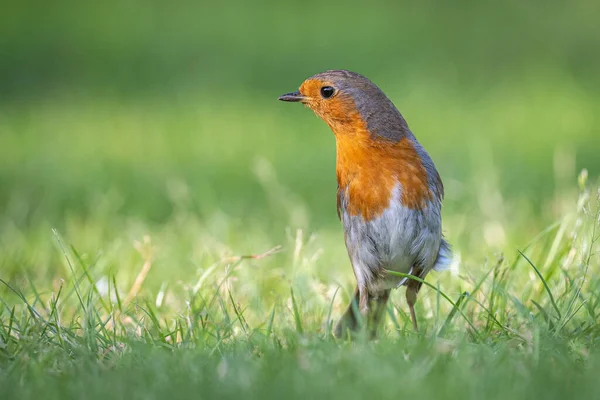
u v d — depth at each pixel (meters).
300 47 29.20
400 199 8.54
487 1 31.38
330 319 8.92
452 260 9.09
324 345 7.39
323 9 33.28
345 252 11.69
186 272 10.64
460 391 6.25
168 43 30.08
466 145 19.14
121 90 25.98
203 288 9.61
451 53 28.27
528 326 8.09
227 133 21.41
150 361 7.16
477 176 14.86
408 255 8.66
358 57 27.89
